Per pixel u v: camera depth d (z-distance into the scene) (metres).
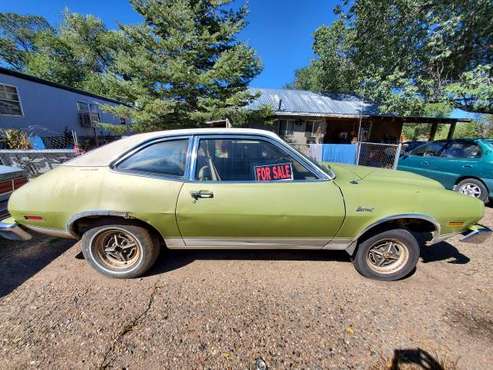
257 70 8.84
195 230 2.25
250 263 2.70
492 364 1.57
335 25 13.76
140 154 2.23
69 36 22.58
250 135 2.27
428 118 11.80
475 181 4.66
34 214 2.20
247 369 1.53
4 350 1.62
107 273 2.39
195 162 2.20
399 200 2.20
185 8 7.85
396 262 2.42
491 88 5.93
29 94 10.05
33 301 2.07
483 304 2.11
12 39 24.12
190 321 1.89
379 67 9.27
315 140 12.45
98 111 14.31
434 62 8.12
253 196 2.14
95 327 1.82
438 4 7.39
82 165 2.24
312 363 1.57
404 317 1.96
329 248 2.41
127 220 2.25
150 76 7.61
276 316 1.96
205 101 7.96
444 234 2.32
